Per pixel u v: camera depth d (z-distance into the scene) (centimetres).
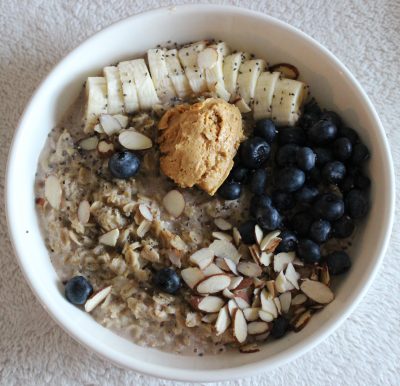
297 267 34
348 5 40
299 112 36
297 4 40
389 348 37
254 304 33
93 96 35
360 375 37
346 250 34
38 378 36
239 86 36
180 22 36
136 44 36
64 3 39
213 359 33
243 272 34
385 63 40
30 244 33
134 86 35
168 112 34
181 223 34
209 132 33
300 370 37
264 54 37
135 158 34
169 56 36
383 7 40
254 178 34
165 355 33
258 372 31
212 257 33
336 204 33
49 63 39
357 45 40
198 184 34
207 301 33
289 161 34
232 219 35
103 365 36
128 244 33
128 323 33
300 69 36
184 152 33
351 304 32
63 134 35
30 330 36
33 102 34
